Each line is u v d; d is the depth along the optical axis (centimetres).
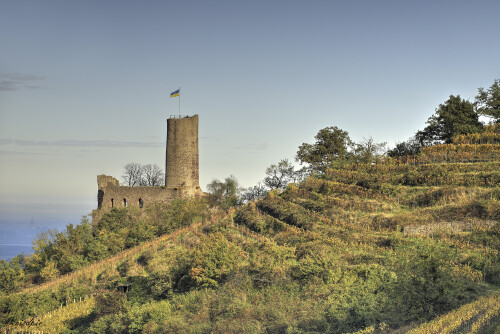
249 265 5675
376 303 4056
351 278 4800
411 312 3803
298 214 7294
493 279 4416
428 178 7462
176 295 5622
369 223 6506
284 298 4772
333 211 7131
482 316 3294
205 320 4769
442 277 3881
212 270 5662
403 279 3972
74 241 9100
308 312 4288
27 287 8044
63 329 5834
